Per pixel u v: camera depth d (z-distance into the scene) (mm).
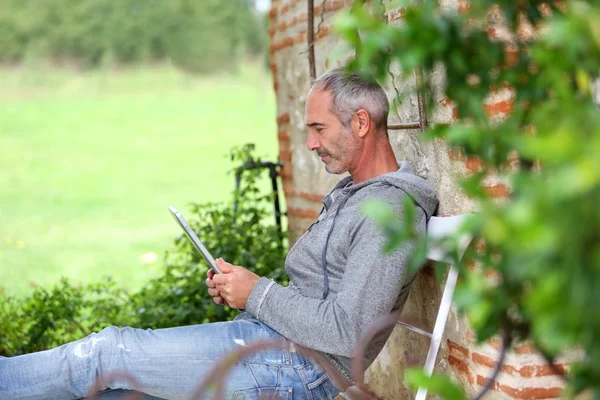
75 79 30234
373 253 2971
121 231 12633
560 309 1211
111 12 31281
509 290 1517
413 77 3584
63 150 20562
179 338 3062
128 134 22578
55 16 30828
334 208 3262
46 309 5102
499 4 1641
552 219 1188
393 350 3992
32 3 30656
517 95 1658
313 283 3225
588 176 1143
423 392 2951
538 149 1201
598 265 1190
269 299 3082
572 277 1198
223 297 3207
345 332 2912
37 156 19844
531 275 1277
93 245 11578
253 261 5344
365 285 2941
